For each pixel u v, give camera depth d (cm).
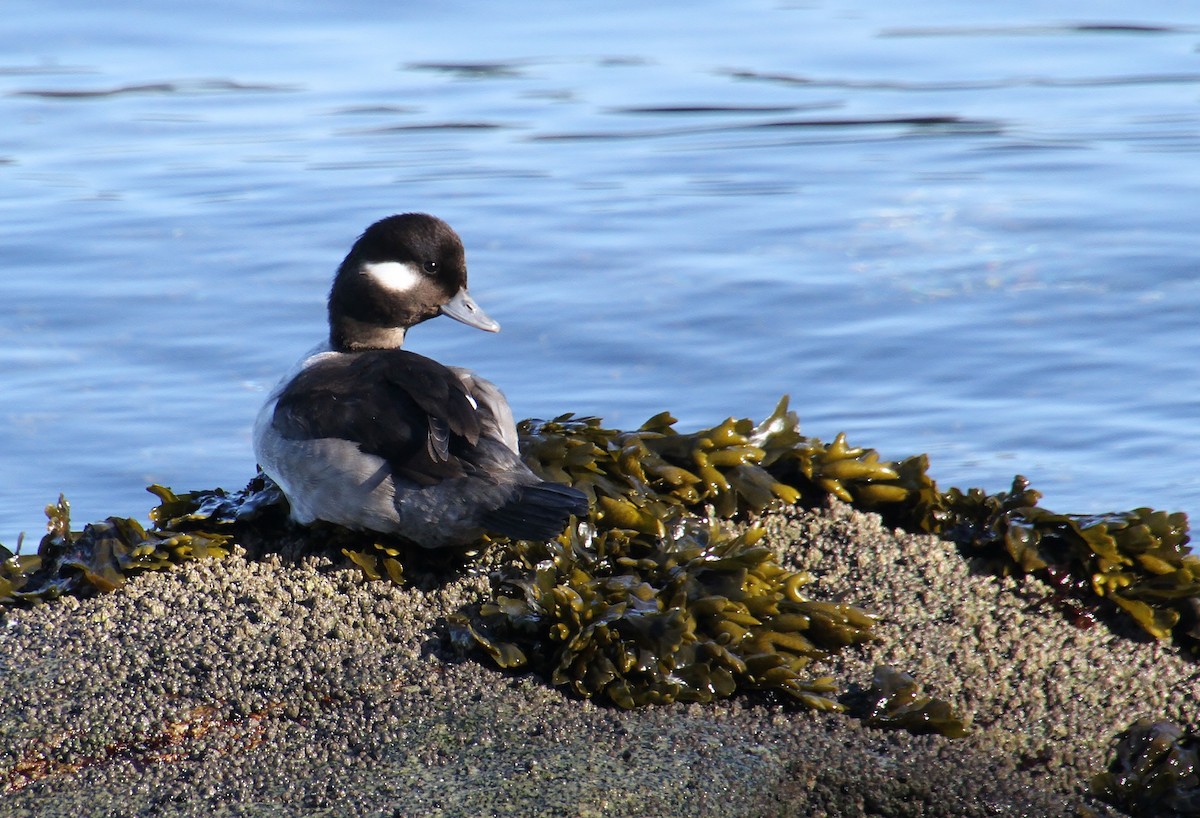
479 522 716
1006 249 1614
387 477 726
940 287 1517
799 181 1867
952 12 2619
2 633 689
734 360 1371
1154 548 780
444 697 650
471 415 741
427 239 882
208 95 2192
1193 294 1487
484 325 891
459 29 2544
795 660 690
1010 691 712
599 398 1305
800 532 802
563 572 724
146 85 2212
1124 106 2169
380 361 784
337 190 1792
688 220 1714
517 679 666
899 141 2038
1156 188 1806
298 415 757
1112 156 1942
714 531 742
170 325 1420
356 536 762
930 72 2339
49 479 1170
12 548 1056
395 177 1850
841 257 1597
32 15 2478
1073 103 2188
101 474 1177
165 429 1243
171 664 662
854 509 825
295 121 2091
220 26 2481
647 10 2655
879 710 679
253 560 765
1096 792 678
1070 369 1351
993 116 2131
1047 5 2630
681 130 2097
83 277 1521
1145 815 673
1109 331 1419
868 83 2286
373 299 880
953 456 1212
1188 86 2250
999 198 1788
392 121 2100
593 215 1723
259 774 610
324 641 679
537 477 735
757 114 2170
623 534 743
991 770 658
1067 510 1120
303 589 723
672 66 2370
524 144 2019
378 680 659
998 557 793
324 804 593
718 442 819
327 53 2375
